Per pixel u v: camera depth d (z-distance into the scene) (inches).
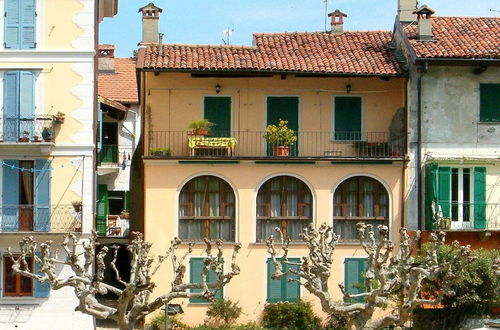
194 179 1541.6
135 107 1918.1
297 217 1545.3
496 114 1565.0
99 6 1679.4
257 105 1583.4
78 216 1473.9
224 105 1582.2
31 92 1475.1
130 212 1654.8
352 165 1550.2
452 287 1395.2
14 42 1478.8
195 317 1518.2
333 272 1545.3
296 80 1587.1
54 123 1473.9
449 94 1562.5
